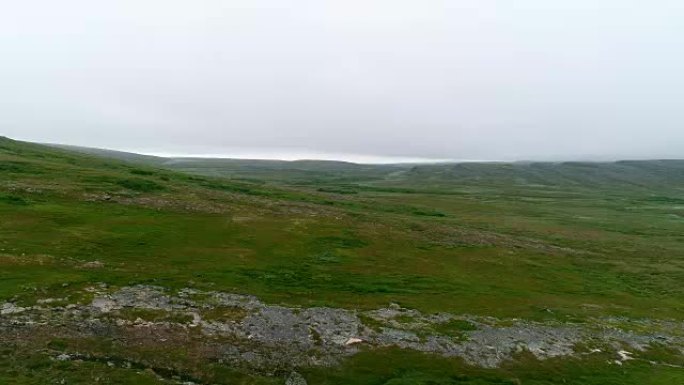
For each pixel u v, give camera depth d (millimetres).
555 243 116875
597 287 79938
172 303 48781
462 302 62094
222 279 59188
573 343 52312
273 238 83438
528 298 67750
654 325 62969
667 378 46156
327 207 123938
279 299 54531
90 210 82312
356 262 76375
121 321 43531
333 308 53938
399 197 198125
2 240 61062
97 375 34281
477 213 162875
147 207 91000
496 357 46938
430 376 41812
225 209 99625
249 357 41125
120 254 63812
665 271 95250
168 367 37781
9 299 44125
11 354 35438
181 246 71500
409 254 86000
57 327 40688
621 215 182875
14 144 157625
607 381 44562
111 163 153625
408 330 50312
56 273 52062
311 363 41719
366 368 42000
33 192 86125
